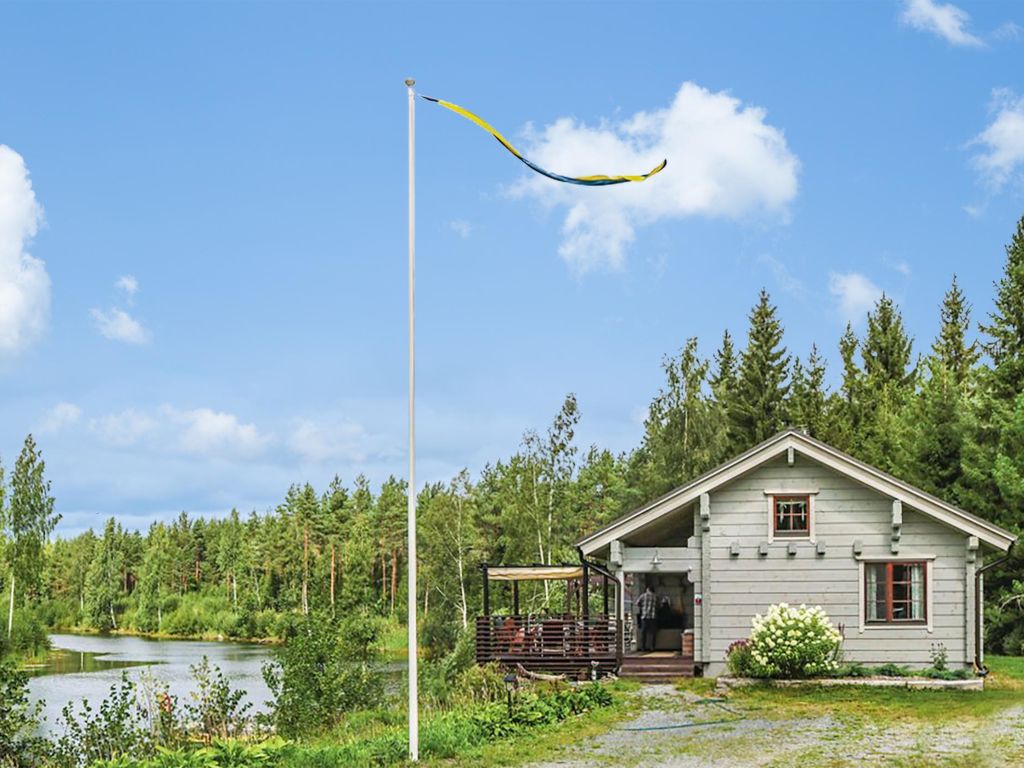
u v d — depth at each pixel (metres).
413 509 18.95
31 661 72.62
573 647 30.27
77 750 21.64
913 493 28.55
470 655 39.56
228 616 115.06
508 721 21.16
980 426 42.47
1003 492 39.56
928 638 28.50
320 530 115.06
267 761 17.47
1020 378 44.62
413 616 18.56
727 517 29.70
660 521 31.39
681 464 56.94
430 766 17.56
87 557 148.12
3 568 96.12
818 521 29.31
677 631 34.75
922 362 66.00
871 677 27.14
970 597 28.38
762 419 64.88
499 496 74.06
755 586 29.33
